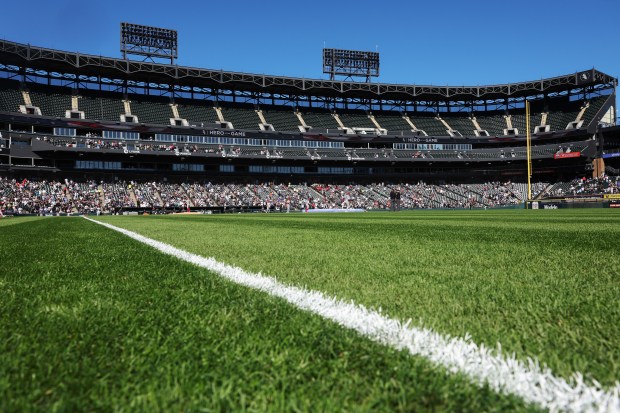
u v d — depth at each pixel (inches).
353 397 51.2
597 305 94.6
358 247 233.6
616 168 2482.8
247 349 66.9
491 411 47.7
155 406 49.2
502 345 68.4
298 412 47.6
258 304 98.0
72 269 158.6
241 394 52.0
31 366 60.9
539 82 2687.0
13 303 101.0
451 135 2728.8
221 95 2635.3
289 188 2438.5
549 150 2541.8
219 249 231.8
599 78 2554.1
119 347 68.8
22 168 1908.2
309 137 2532.0
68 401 50.0
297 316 86.5
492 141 2689.5
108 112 2240.4
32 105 2074.3
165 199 2082.9
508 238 285.6
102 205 1914.4
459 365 60.0
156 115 2346.2
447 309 92.4
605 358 62.4
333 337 72.5
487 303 97.7
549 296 104.5
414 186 2618.1
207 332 75.9
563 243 244.5
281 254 203.9
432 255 193.3
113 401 50.3
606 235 306.8
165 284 125.8
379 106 2910.9
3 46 1957.4
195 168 2321.6
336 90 2674.7
